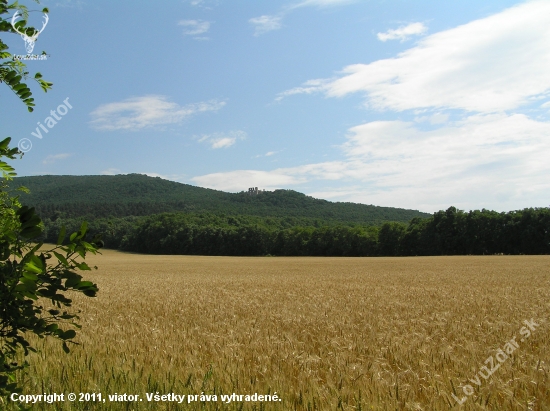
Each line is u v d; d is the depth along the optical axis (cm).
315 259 8006
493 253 8594
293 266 5747
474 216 8788
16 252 278
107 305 1677
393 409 503
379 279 3319
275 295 2111
